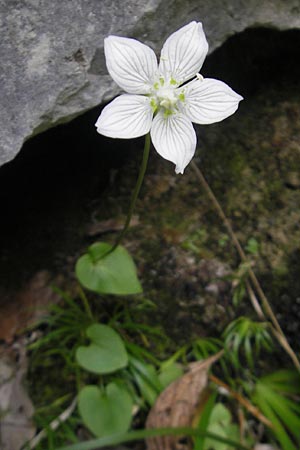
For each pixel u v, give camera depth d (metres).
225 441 0.14
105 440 0.14
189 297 0.18
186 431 0.14
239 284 0.18
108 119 0.12
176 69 0.13
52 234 0.19
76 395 0.16
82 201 0.20
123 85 0.12
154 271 0.19
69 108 0.15
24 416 0.16
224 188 0.20
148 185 0.20
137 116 0.13
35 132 0.15
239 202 0.20
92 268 0.16
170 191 0.20
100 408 0.15
